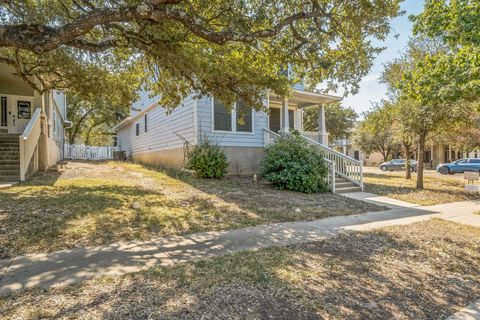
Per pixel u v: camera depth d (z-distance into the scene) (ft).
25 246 14.42
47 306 9.12
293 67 23.31
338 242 16.90
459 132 58.23
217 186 33.76
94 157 88.48
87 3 18.66
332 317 9.41
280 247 15.61
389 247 16.51
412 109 40.63
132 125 78.64
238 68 22.21
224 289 10.69
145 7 13.58
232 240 16.60
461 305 10.78
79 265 12.44
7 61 25.75
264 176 36.65
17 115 50.31
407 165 57.72
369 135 109.60
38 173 38.45
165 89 26.71
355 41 20.74
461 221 23.70
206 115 40.50
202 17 17.67
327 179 37.17
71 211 20.06
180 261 13.15
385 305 10.43
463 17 22.03
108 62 29.07
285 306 9.85
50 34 13.85
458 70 23.43
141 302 9.54
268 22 18.95
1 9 21.17
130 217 19.86
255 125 44.19
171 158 49.32
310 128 108.88
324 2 19.01
